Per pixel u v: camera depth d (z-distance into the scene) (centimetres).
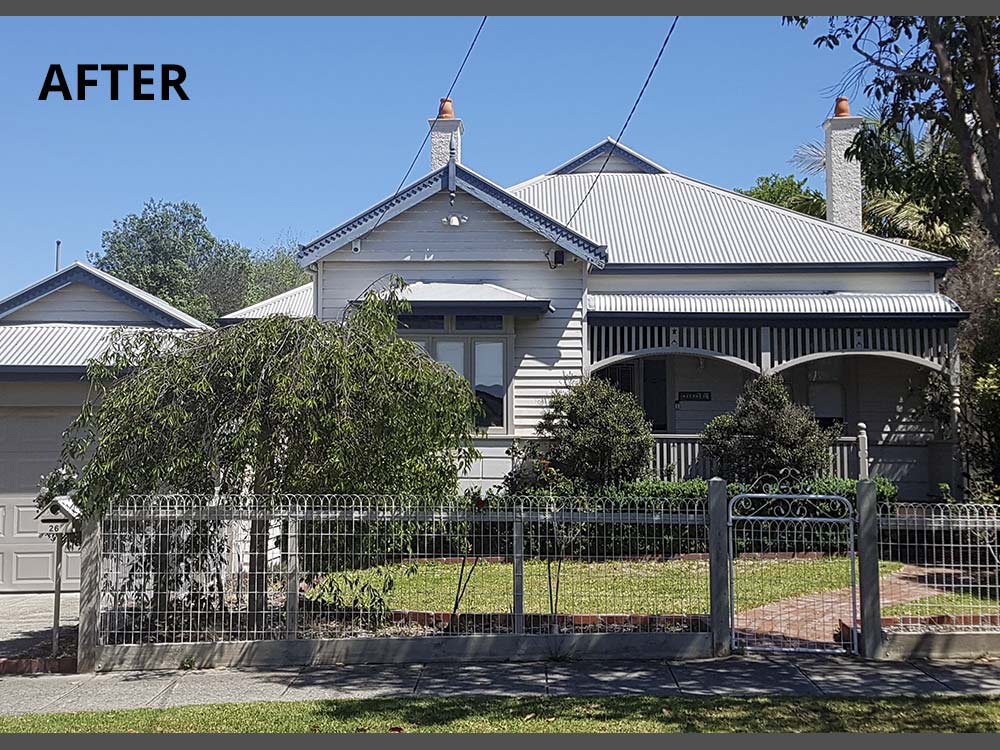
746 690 903
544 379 1856
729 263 2033
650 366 2103
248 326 1094
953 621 1057
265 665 1030
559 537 1095
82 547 1040
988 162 929
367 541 1065
